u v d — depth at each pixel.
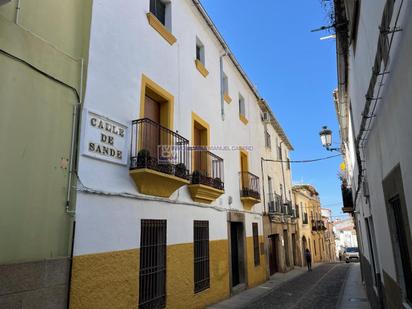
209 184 9.84
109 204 6.09
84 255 5.40
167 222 7.93
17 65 4.66
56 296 4.82
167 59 8.73
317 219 38.25
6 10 4.61
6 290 4.14
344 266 26.53
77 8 6.02
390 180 4.26
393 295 4.88
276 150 21.95
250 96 16.78
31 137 4.77
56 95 5.28
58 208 5.08
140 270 6.89
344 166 18.75
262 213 16.61
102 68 6.30
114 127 6.41
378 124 4.79
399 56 3.11
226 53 13.15
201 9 10.84
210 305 9.74
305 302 10.66
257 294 12.02
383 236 5.48
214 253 10.46
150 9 8.67
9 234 4.31
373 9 4.00
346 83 8.83
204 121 10.77
